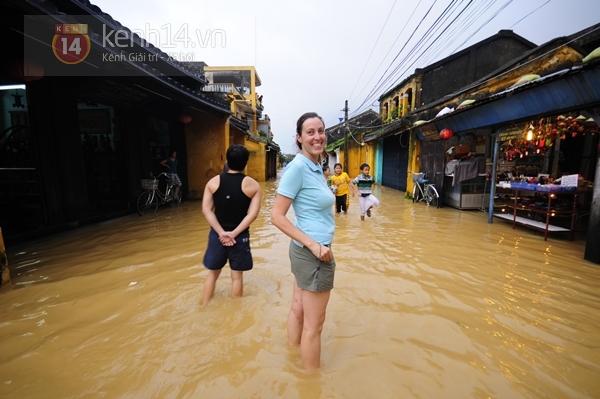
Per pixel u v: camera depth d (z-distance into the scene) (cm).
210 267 304
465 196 936
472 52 1466
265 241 557
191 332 258
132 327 265
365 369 216
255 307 300
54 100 598
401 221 761
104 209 844
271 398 189
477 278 386
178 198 1003
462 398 190
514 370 217
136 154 852
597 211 442
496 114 676
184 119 1000
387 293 341
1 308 299
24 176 712
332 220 206
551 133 617
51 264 427
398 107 1803
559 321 283
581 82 452
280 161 5266
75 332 257
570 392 196
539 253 495
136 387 197
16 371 210
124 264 425
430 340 253
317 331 210
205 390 194
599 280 382
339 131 3088
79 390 194
